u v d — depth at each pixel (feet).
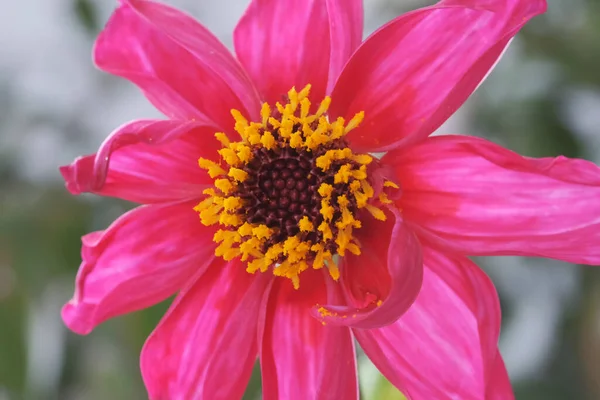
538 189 0.74
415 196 0.76
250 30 0.77
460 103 0.72
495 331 0.73
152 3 0.75
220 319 0.76
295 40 0.77
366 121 0.76
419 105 0.75
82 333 0.75
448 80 0.74
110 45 0.76
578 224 0.73
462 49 0.74
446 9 0.74
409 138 0.73
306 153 0.76
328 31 0.76
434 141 0.73
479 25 0.74
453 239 0.74
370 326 0.71
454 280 0.75
